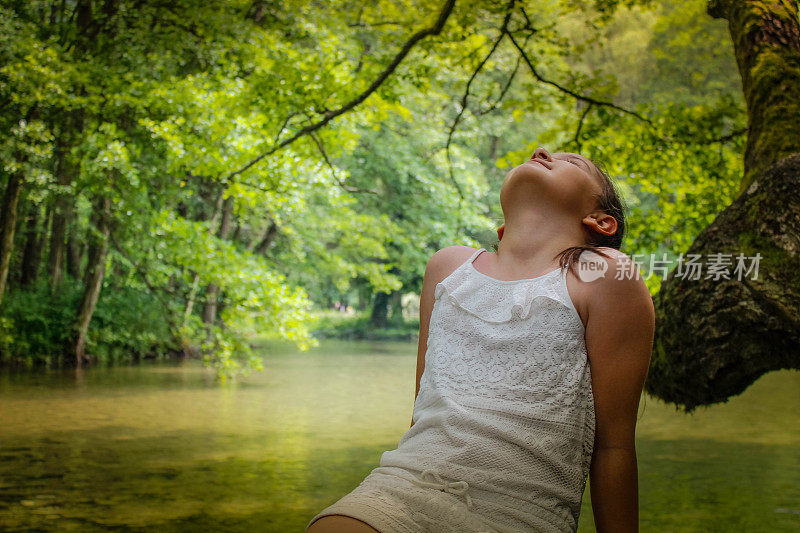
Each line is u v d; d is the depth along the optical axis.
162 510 6.26
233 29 9.64
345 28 10.23
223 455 8.58
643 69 15.84
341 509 1.05
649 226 6.52
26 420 10.83
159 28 10.91
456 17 7.20
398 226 24.44
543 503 1.09
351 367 20.80
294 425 10.78
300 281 31.61
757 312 2.82
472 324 1.20
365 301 51.75
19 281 21.69
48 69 10.71
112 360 20.98
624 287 1.15
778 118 3.55
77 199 18.39
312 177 12.21
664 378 3.23
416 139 22.20
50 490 6.90
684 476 7.83
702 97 12.39
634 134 6.85
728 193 6.54
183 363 20.66
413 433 1.18
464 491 1.07
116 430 10.15
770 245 2.83
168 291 16.97
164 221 14.45
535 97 7.54
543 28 7.30
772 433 10.69
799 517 6.19
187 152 10.77
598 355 1.15
